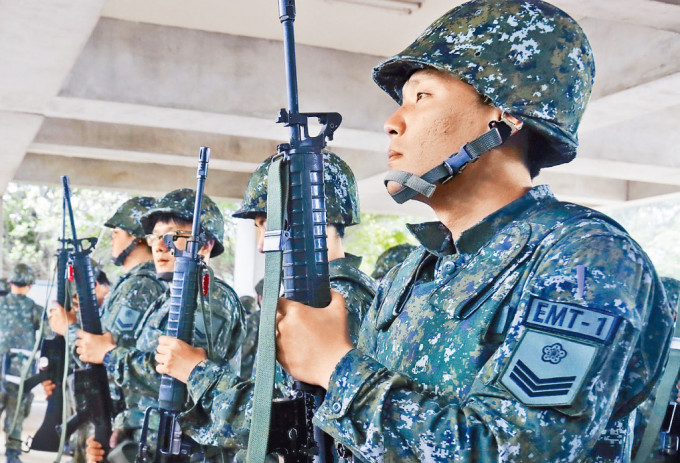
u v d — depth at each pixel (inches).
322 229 72.2
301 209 71.6
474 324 63.1
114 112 334.6
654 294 61.8
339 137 358.9
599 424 54.6
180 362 126.2
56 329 235.9
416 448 55.9
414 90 70.7
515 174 69.4
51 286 241.3
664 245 826.2
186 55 326.0
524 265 63.0
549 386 54.1
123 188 545.0
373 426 56.9
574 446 53.6
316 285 70.6
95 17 235.0
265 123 340.2
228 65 330.0
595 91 301.3
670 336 62.1
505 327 61.9
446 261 69.6
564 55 67.7
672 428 105.9
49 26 242.4
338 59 346.0
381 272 280.4
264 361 63.8
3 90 310.0
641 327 57.1
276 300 64.4
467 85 68.2
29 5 226.1
